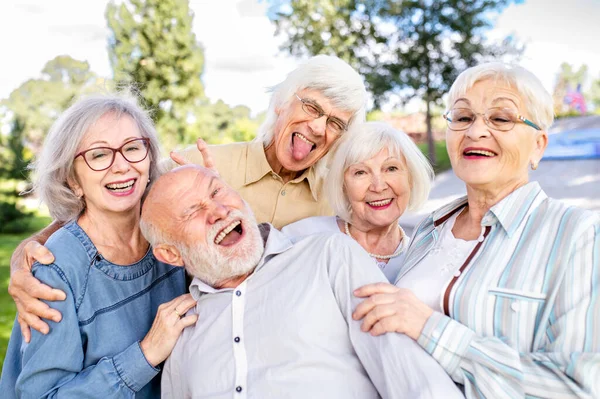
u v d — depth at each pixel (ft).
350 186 7.57
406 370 5.49
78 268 6.40
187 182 6.53
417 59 38.27
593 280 4.91
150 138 7.11
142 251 7.10
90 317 6.40
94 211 6.78
